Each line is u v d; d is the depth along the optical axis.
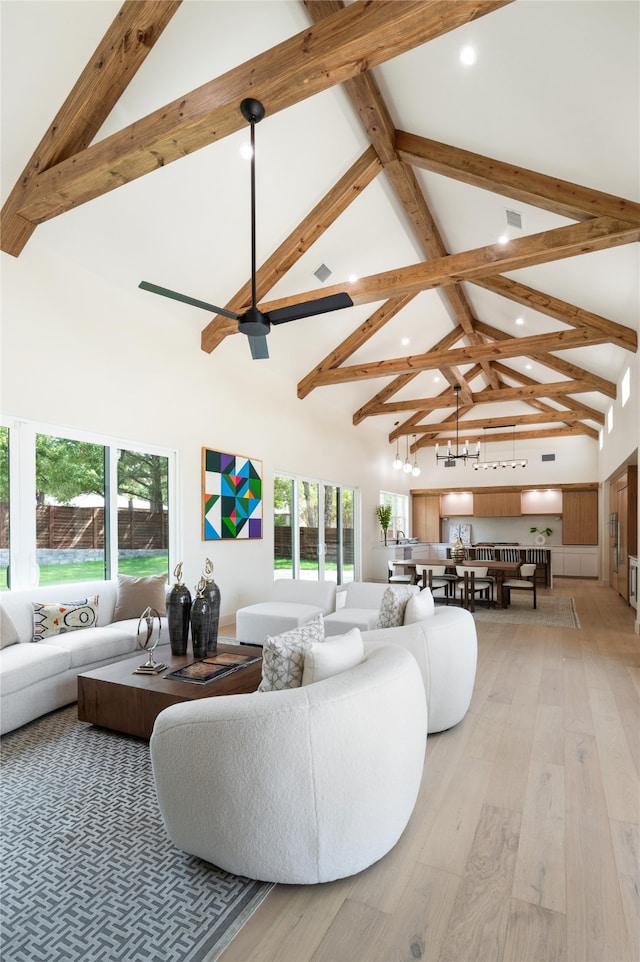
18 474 3.92
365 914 1.65
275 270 5.40
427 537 13.52
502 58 3.19
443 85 3.67
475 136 4.05
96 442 4.58
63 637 3.71
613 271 5.06
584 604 7.70
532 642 5.29
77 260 4.34
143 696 2.89
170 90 3.54
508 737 2.97
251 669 3.17
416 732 1.98
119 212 4.18
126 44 3.06
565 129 3.54
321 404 8.76
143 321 5.04
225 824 1.72
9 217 3.64
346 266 6.12
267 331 3.35
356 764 1.74
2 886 1.77
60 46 3.11
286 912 1.66
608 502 10.35
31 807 2.29
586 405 10.29
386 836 1.85
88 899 1.71
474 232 5.61
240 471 6.41
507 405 12.59
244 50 3.52
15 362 3.85
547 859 1.91
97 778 2.55
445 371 8.20
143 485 5.10
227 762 1.70
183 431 5.52
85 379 4.41
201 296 5.39
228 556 6.19
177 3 3.01
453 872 1.84
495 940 1.54
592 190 4.01
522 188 4.16
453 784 2.45
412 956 1.48
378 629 3.17
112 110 3.47
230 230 4.86
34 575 4.03
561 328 7.71
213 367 6.01
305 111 4.13
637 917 1.63
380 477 11.45
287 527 7.71
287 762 1.67
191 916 1.64
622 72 2.91
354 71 2.59
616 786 2.44
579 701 3.56
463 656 3.07
